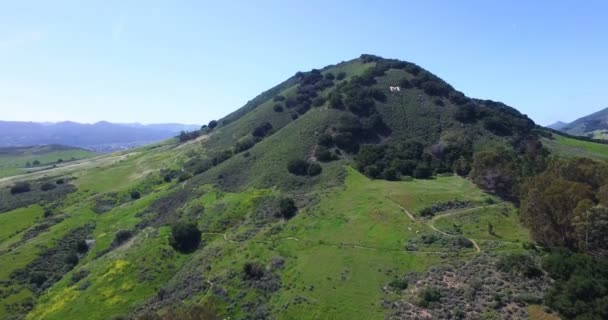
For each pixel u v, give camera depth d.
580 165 81.56
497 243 62.78
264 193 98.50
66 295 78.94
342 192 89.31
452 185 90.88
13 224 114.88
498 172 84.94
